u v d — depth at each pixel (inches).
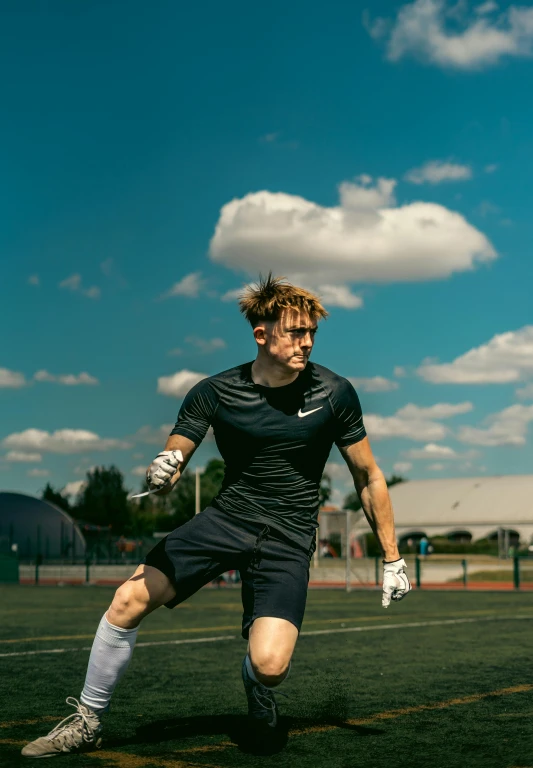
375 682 261.7
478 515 3494.1
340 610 669.9
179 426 157.6
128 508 3757.4
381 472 162.9
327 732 181.3
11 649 368.5
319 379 158.1
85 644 391.5
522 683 259.0
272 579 154.5
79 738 157.1
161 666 305.3
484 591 1074.7
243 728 186.1
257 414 154.6
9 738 173.3
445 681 263.9
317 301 151.8
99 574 1598.2
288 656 149.1
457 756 157.8
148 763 150.3
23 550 2407.7
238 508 157.3
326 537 1393.9
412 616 594.6
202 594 1000.2
